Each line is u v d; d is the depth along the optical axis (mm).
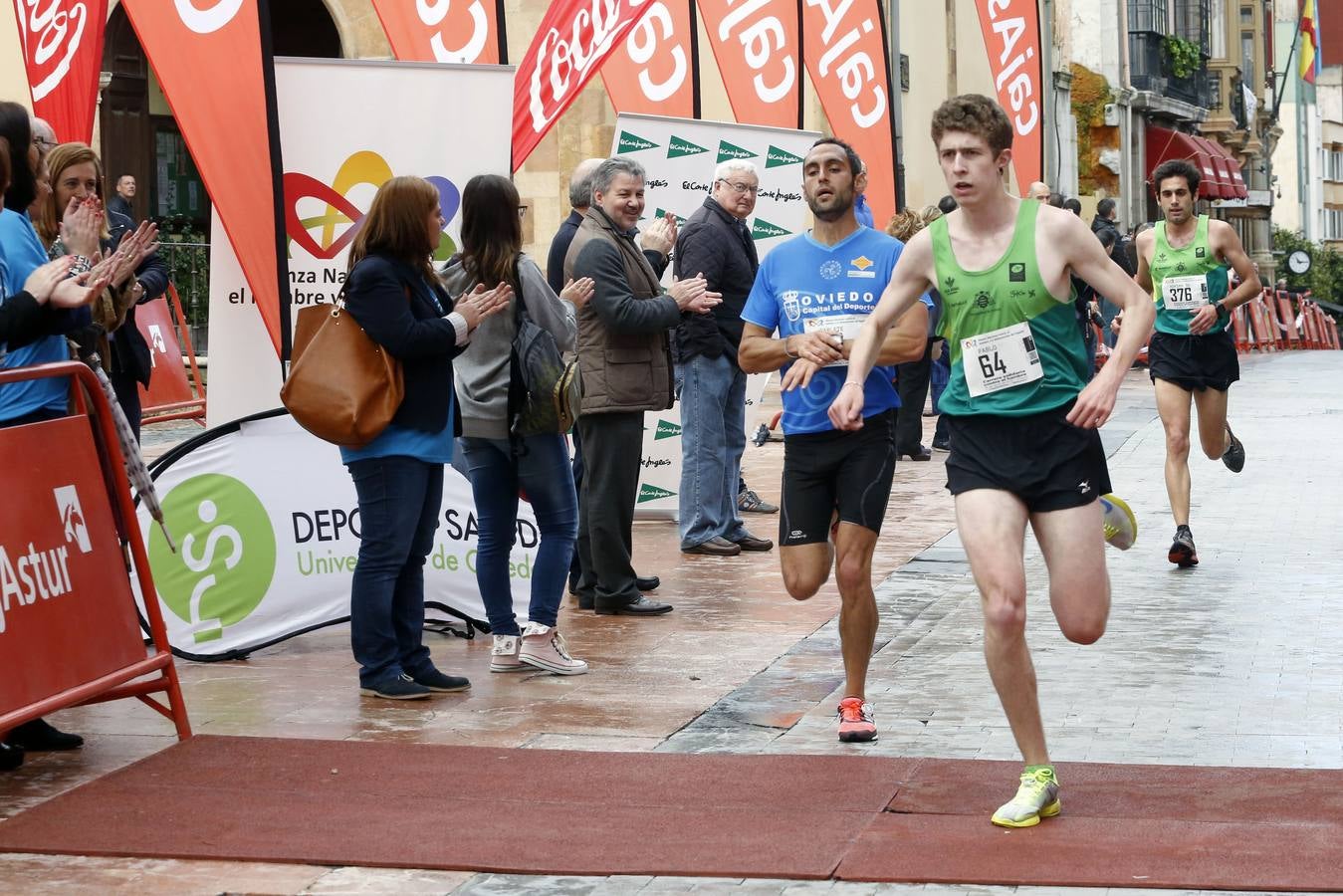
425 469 15281
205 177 18672
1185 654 16516
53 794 12469
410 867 10742
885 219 28172
